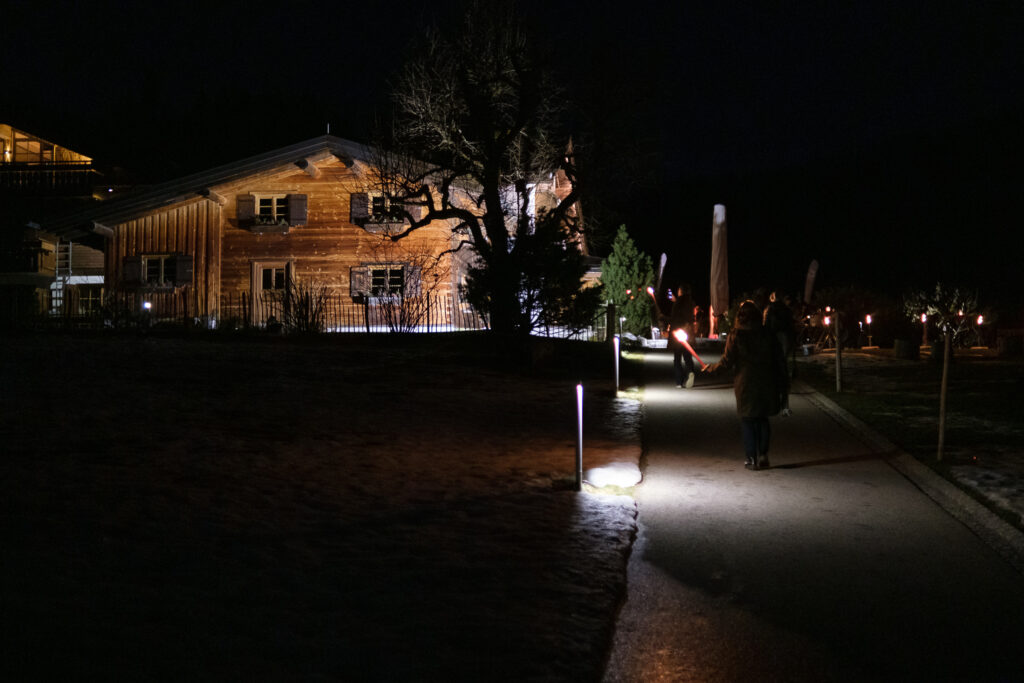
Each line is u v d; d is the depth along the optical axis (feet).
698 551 21.50
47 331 75.46
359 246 106.93
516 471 30.30
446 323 102.27
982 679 14.20
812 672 14.46
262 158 106.63
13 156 155.84
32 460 27.07
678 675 14.33
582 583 18.24
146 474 26.37
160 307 108.58
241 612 15.58
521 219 80.12
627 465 30.04
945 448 34.76
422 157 87.66
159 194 108.17
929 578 19.43
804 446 36.70
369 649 14.17
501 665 13.78
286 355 62.08
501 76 80.12
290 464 29.48
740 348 31.83
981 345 98.84
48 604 15.35
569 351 76.89
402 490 26.61
